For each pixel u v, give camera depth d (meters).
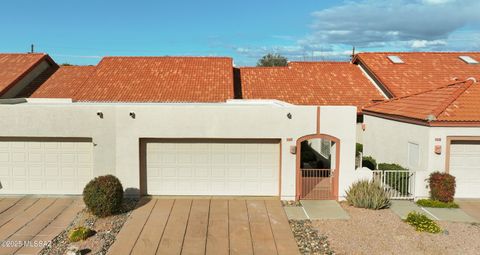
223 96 26.25
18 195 17.56
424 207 16.59
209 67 30.88
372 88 29.80
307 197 17.58
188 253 12.39
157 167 17.64
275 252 12.49
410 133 18.97
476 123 16.92
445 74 29.83
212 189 17.77
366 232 13.92
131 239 13.27
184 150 17.61
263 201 17.23
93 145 17.22
